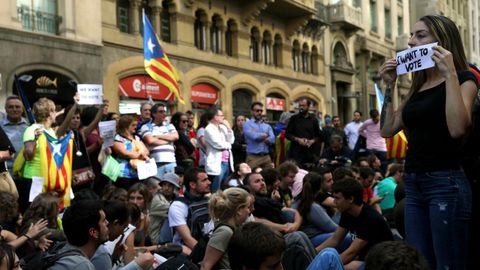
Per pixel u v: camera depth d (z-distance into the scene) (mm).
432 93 3102
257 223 2930
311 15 24094
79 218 3729
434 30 3146
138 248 5336
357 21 29438
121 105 16141
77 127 7145
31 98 13164
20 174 6469
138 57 16719
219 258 4516
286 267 4348
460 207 3021
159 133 8594
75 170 6961
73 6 14539
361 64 32094
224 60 20484
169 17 18281
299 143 10727
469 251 3391
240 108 21922
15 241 4508
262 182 6508
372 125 12758
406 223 3266
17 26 12992
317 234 5902
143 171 7785
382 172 11578
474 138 3281
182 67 18375
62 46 13992
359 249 4910
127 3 16812
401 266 2137
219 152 9273
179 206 5875
